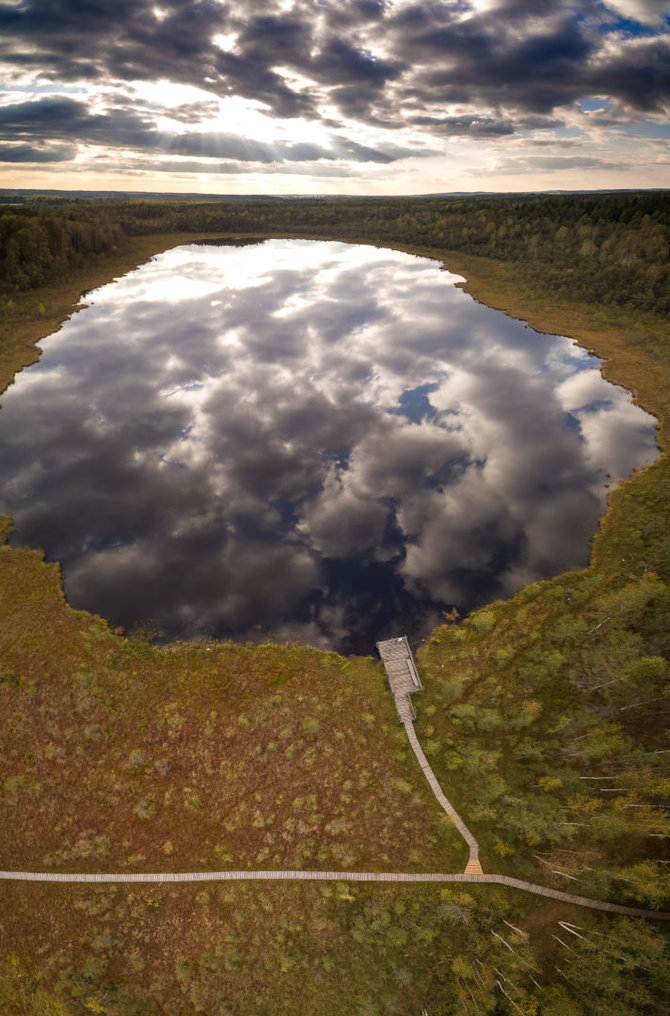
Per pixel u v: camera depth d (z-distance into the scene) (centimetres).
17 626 5759
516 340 13712
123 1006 3447
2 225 14950
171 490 8531
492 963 3466
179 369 12362
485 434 10031
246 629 6006
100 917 3791
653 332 12644
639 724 4644
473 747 4631
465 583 6638
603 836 3884
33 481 8512
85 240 18900
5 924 3775
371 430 10300
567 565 6662
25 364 12044
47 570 6644
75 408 10631
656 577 6022
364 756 4622
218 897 3847
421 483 8794
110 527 7619
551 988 3338
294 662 5500
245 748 4681
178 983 3531
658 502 7431
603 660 5103
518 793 4316
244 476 8944
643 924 3544
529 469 8925
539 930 3619
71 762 4594
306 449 9719
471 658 5456
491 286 17250
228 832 4178
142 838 4162
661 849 3900
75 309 15150
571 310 14675
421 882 3872
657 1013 3130
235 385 11825
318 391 11675
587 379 11569
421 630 5988
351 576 6925
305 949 3616
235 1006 3431
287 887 3878
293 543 7512
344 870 3950
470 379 12056
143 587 6544
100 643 5603
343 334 14475
